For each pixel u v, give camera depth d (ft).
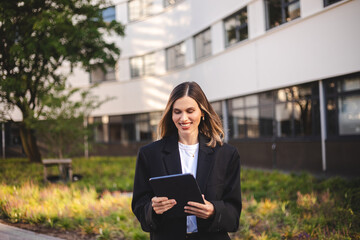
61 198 21.85
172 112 6.43
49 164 30.86
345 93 32.55
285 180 28.86
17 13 36.70
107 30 44.47
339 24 31.60
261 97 43.57
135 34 69.51
